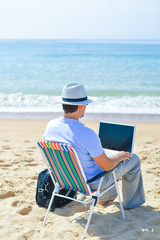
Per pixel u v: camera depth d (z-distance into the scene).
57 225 3.04
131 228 3.01
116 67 30.30
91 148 2.74
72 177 2.94
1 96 14.47
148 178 4.45
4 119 9.59
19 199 3.64
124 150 3.25
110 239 2.77
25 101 13.20
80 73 25.91
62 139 2.82
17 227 2.98
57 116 10.20
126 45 86.88
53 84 19.95
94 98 2.94
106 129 3.37
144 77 23.03
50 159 2.93
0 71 26.70
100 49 63.19
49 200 3.41
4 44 92.62
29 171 4.68
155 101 13.39
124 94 15.64
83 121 9.39
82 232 2.91
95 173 2.95
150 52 52.50
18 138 7.12
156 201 3.68
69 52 52.94
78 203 3.60
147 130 8.23
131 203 3.42
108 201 3.64
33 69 28.44
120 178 3.38
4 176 4.38
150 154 5.70
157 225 3.11
